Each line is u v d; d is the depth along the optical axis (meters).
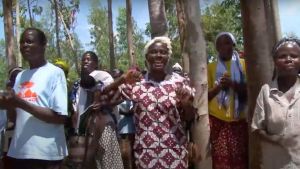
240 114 5.27
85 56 5.66
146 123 4.20
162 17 7.48
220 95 5.31
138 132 4.25
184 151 4.28
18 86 3.97
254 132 3.68
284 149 3.52
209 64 5.59
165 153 4.16
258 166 4.20
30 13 18.77
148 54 4.32
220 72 5.43
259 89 4.12
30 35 3.92
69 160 4.74
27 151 3.85
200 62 4.71
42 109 3.79
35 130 3.87
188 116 4.31
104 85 4.71
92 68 5.63
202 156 4.68
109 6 15.79
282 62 3.53
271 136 3.56
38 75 3.92
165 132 4.18
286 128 3.49
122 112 5.01
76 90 5.11
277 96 3.56
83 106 4.89
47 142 3.88
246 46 4.17
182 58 6.68
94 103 4.70
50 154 3.88
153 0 7.45
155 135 4.18
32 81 3.91
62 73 4.01
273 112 3.52
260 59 4.11
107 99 4.61
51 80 3.91
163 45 4.29
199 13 4.75
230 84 5.25
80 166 4.72
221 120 5.33
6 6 13.48
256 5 4.09
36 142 3.85
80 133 4.84
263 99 3.62
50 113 3.83
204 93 4.71
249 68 4.17
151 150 4.16
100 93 4.64
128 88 4.32
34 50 3.93
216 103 5.34
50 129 3.90
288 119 3.48
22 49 3.96
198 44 4.71
